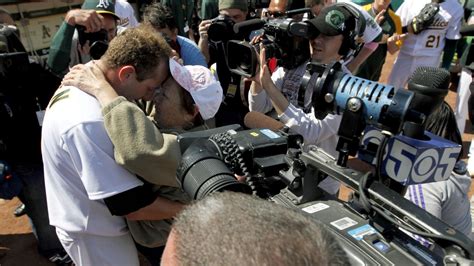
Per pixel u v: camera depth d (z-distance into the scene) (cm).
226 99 272
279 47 212
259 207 67
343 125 119
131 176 154
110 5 300
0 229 361
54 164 160
